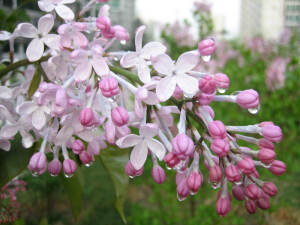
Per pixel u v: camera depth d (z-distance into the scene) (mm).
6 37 99
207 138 88
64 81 102
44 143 102
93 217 407
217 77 83
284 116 389
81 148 99
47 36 102
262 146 88
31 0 131
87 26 105
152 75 96
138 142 90
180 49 345
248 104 86
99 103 99
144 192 480
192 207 329
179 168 83
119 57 100
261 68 483
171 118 97
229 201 89
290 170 373
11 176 109
